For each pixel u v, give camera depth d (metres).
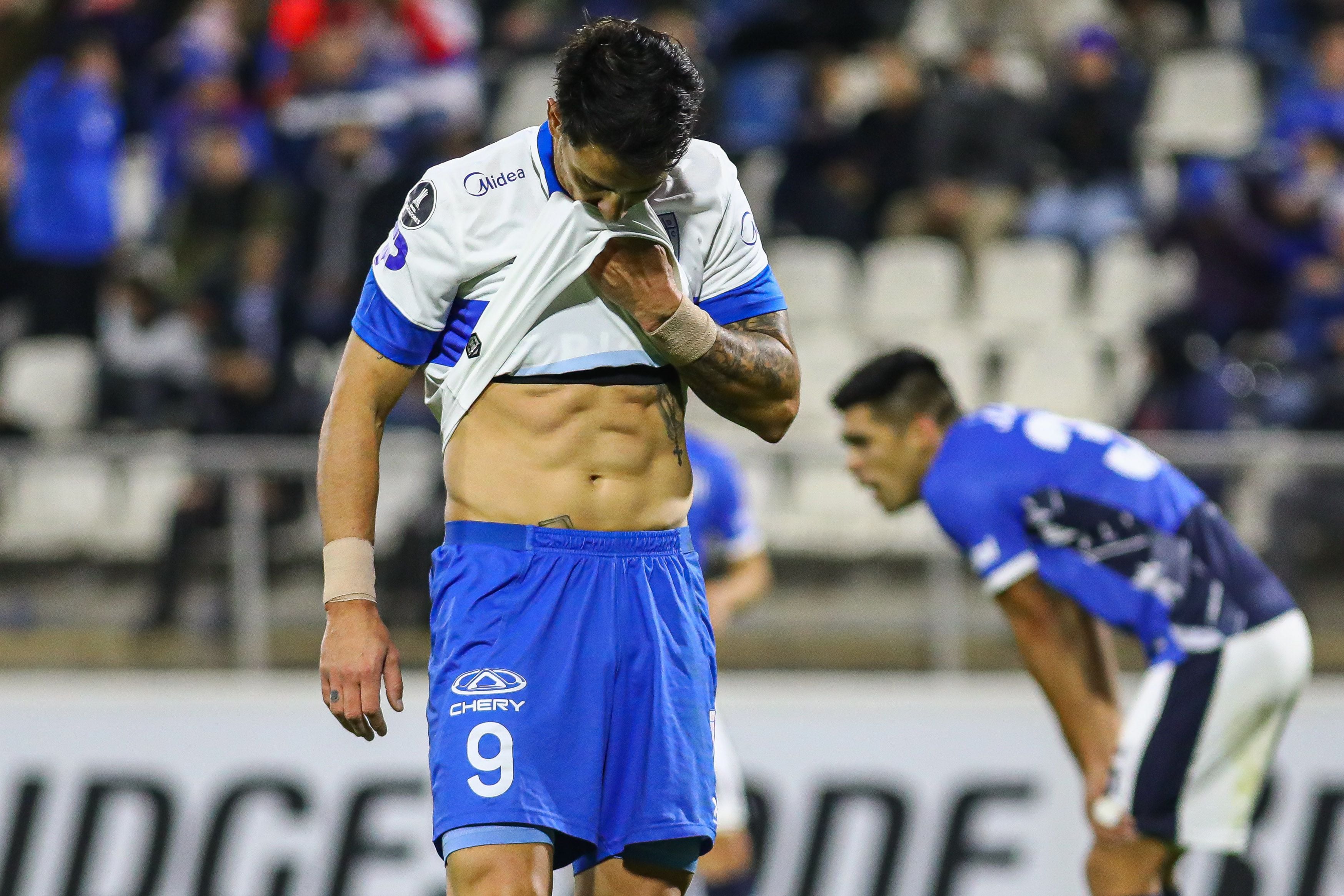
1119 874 13.16
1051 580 13.27
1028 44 34.28
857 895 20.42
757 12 34.84
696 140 9.16
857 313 29.19
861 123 30.17
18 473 21.19
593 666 8.78
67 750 20.70
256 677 20.91
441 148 28.17
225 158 29.86
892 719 20.55
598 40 8.15
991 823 20.34
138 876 20.53
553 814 8.62
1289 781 19.81
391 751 20.58
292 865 20.53
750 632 20.97
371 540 8.85
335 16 32.53
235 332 25.91
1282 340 26.58
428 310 8.82
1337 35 31.45
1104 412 26.58
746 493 20.94
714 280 9.19
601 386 8.91
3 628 21.14
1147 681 13.19
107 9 35.22
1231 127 33.28
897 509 14.41
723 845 17.61
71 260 29.86
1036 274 29.11
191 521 21.00
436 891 20.44
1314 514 20.14
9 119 35.75
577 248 8.59
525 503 8.86
